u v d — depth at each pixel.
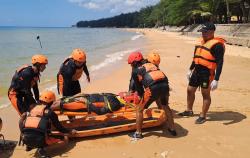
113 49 32.47
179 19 80.69
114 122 7.79
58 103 7.17
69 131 6.96
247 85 12.28
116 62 20.58
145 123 7.45
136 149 6.68
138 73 6.94
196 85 8.21
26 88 7.02
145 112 8.00
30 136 6.13
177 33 76.44
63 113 7.20
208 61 7.57
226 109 9.17
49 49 35.69
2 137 7.31
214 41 7.48
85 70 8.51
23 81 6.99
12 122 8.56
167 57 21.95
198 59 7.72
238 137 7.19
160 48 31.39
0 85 13.63
